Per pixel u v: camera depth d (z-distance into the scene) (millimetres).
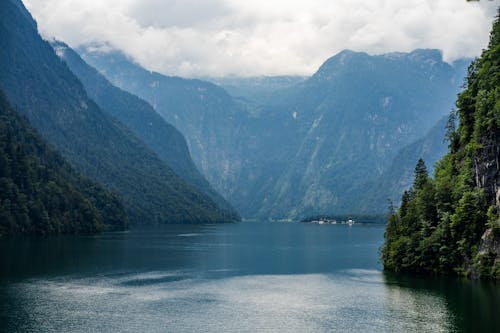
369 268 198000
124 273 175375
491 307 120062
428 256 170000
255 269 194750
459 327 104938
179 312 119750
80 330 103875
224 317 115500
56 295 135625
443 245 165250
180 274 177500
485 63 175500
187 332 103812
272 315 117500
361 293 142500
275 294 142250
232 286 155125
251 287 153625
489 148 157750
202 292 144625
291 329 106250
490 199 156750
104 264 194250
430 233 172250
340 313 118812
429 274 170750
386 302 129000
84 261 199750
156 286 153000
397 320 111375
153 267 192500
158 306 125625
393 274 177500
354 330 104875
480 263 153375
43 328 104812
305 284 159125
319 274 181125
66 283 152875
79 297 134000
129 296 136750
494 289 139125
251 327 107625
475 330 102688
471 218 159375
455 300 128000
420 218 176750
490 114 159750
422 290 142750
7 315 114188
